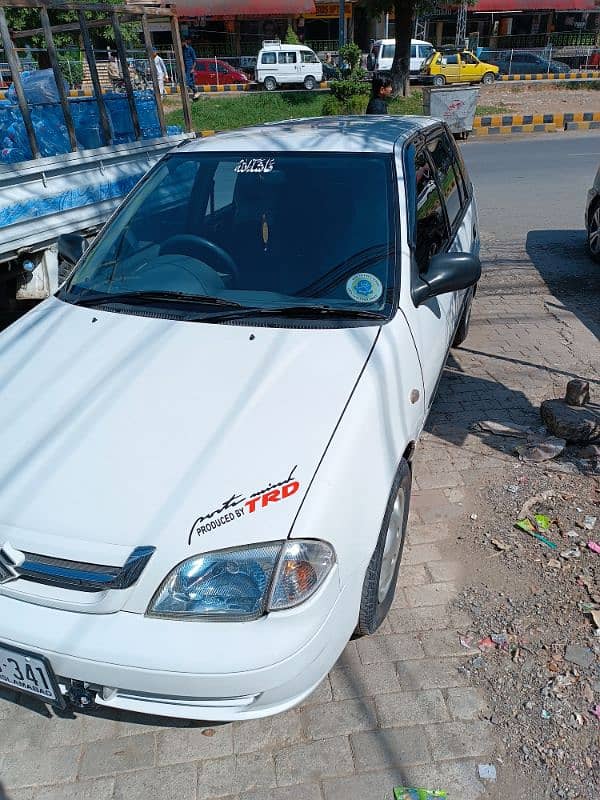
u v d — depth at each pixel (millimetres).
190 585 1923
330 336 2607
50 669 1973
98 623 1936
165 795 2211
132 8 6203
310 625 1979
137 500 2018
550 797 2158
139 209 3387
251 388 2367
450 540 3301
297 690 2051
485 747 2316
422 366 2904
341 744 2342
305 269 2916
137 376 2463
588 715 2400
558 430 4004
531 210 9594
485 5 33781
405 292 2834
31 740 2395
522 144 15516
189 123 7410
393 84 20516
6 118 5109
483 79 26750
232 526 1957
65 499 2047
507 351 5367
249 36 35781
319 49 35938
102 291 3039
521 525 3344
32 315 2996
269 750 2334
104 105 5727
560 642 2695
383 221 2992
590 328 5770
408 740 2348
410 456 3016
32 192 4602
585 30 36094
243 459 2109
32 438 2256
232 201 3203
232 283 2934
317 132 3582
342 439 2207
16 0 4602
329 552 2029
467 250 4055
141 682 1930
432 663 2627
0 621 1988
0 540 2016
